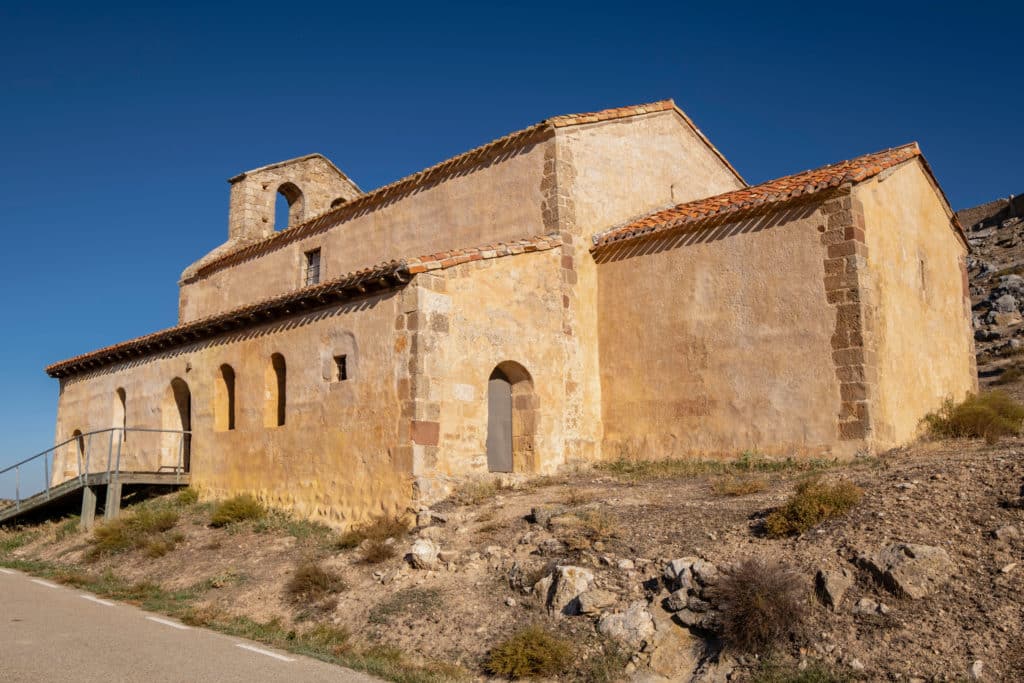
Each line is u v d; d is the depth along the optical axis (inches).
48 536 705.0
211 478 717.9
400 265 555.8
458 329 575.2
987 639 279.1
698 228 621.9
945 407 626.5
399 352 559.5
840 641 296.7
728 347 593.3
